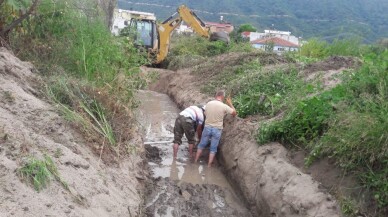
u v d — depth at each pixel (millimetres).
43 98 6289
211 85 12617
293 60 14594
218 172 8266
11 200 3797
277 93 9414
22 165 4242
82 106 6492
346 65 11023
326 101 6578
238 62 14438
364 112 5676
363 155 5266
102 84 7727
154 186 7070
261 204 6328
